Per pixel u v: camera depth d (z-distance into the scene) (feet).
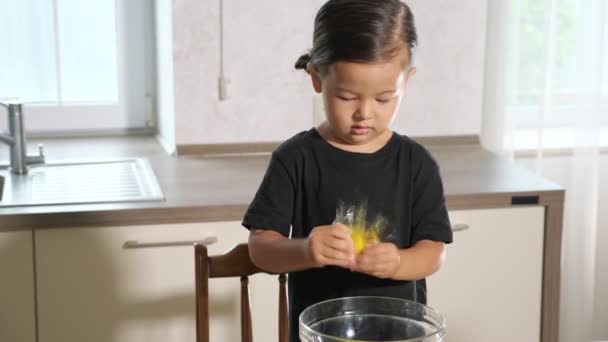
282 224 4.33
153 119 9.20
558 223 7.20
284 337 4.82
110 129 9.11
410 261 4.16
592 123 8.80
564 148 9.01
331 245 3.63
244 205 6.64
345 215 4.18
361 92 3.72
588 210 8.96
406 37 3.76
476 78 8.63
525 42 8.70
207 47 8.08
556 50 8.79
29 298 6.54
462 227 7.04
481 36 8.54
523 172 7.71
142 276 6.66
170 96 8.27
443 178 7.45
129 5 8.95
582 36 8.70
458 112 8.68
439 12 8.44
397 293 4.42
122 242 6.57
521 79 8.79
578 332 9.21
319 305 3.49
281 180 4.36
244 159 8.10
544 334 7.37
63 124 8.97
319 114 8.41
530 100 8.84
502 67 8.57
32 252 6.45
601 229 9.72
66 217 6.42
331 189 4.33
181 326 6.82
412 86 8.55
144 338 6.79
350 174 4.33
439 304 7.22
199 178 7.39
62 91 8.97
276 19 8.17
